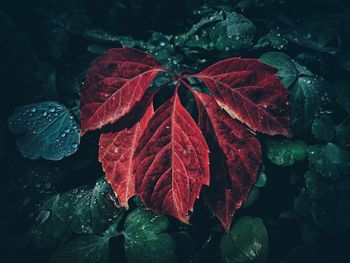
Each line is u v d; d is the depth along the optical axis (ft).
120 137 0.78
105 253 0.84
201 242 0.91
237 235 0.88
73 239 0.86
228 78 0.81
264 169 0.93
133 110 0.79
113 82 0.77
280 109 0.80
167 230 0.90
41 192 0.91
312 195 0.93
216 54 1.06
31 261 0.87
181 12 1.17
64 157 0.94
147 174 0.73
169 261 0.82
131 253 0.83
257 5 1.16
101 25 1.16
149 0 1.19
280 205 0.96
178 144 0.73
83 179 0.94
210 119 0.81
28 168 0.93
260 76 0.80
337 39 1.11
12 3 1.13
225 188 0.79
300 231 0.94
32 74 1.02
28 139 0.90
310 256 0.91
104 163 0.78
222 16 1.08
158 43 1.08
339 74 1.06
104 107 0.77
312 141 0.98
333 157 0.95
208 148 0.73
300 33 1.09
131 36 1.14
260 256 0.85
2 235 0.86
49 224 0.86
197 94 0.82
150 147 0.73
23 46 1.05
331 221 0.92
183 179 0.73
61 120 0.93
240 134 0.80
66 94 0.99
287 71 0.99
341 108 1.02
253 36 1.03
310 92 0.97
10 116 0.93
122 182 0.77
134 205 0.89
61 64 1.08
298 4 1.20
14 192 0.90
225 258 0.85
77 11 1.16
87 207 0.87
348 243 0.93
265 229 0.88
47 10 1.14
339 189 0.94
